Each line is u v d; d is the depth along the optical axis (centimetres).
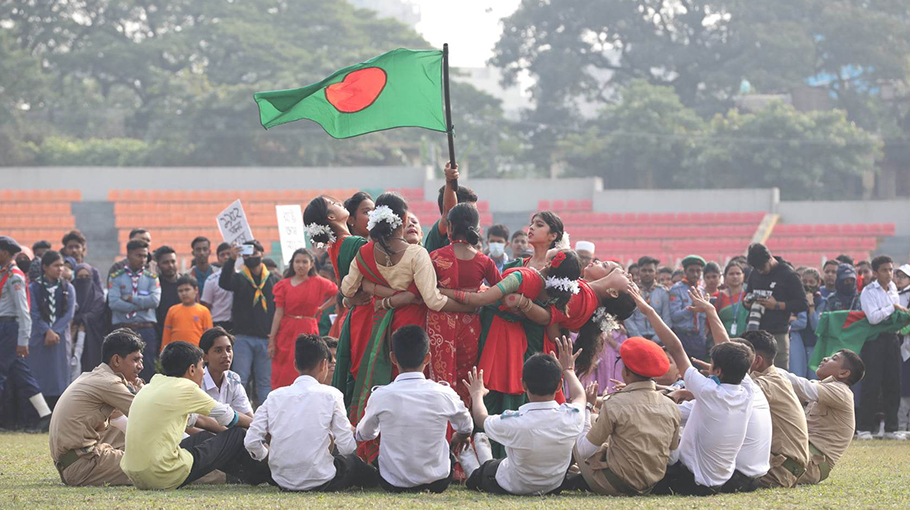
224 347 1088
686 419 952
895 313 1678
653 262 1797
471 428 919
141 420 915
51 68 8344
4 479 1023
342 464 925
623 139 7175
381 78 1068
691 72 8219
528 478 880
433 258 979
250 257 1673
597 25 8338
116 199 5647
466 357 985
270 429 915
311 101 1078
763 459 931
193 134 7275
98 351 1830
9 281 1673
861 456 1336
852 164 6794
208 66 8238
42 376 1742
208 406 945
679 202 5712
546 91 8438
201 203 5688
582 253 1552
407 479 902
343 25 8344
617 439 887
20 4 8312
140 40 8644
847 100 8075
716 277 1788
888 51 7894
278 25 8338
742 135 6875
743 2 8075
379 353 981
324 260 1838
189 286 1680
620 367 1570
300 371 941
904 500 859
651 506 798
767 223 5466
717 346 915
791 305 1622
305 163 7394
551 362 881
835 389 1032
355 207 1076
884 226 5384
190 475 935
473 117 7994
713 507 798
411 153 8012
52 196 5631
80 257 1923
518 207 5850
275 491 910
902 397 1784
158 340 1784
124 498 837
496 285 963
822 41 8069
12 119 7488
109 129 8000
